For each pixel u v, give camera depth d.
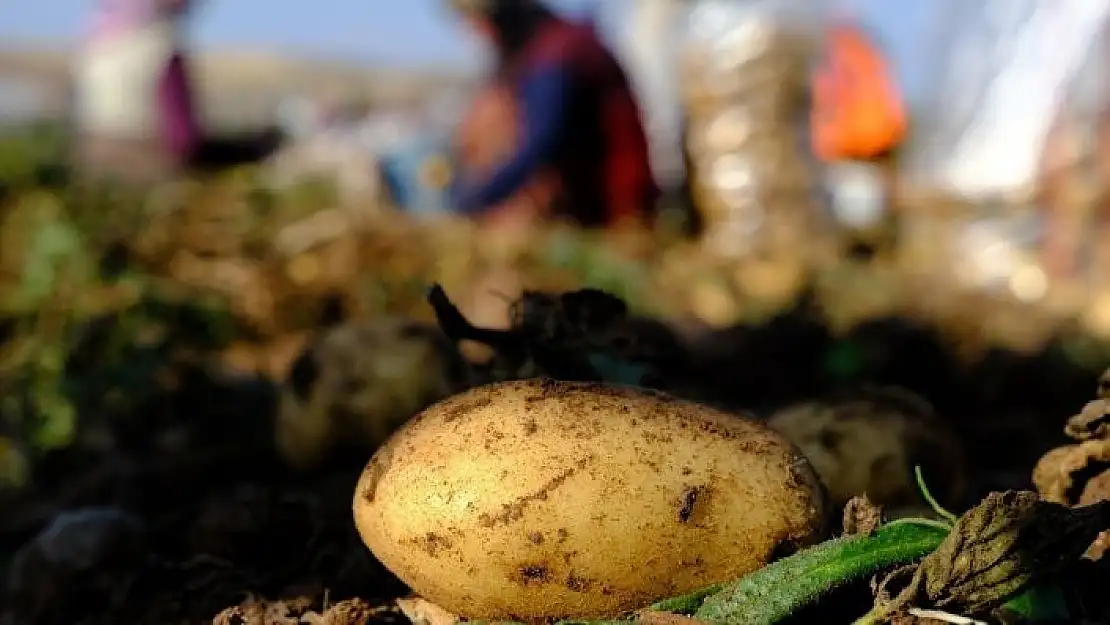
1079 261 1.29
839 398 0.49
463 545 0.34
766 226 1.48
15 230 1.36
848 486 0.46
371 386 0.56
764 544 0.34
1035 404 0.81
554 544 0.33
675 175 1.77
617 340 0.44
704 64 1.51
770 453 0.35
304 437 0.56
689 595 0.33
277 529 0.46
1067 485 0.39
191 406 0.72
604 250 1.21
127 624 0.46
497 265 1.09
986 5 1.46
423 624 0.37
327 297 1.02
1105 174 1.30
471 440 0.35
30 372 0.76
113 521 0.49
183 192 1.59
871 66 1.60
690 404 0.36
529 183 1.41
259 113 3.68
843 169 1.59
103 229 1.26
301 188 1.66
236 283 1.07
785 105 1.50
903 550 0.33
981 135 1.43
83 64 2.08
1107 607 0.33
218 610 0.44
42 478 0.69
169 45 2.08
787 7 1.50
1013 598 0.31
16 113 3.01
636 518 0.33
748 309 1.10
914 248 1.46
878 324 0.86
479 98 1.47
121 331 0.85
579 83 1.41
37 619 0.48
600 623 0.32
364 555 0.43
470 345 0.68
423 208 1.71
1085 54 1.35
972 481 0.55
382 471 0.36
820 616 0.33
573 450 0.34
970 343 0.91
